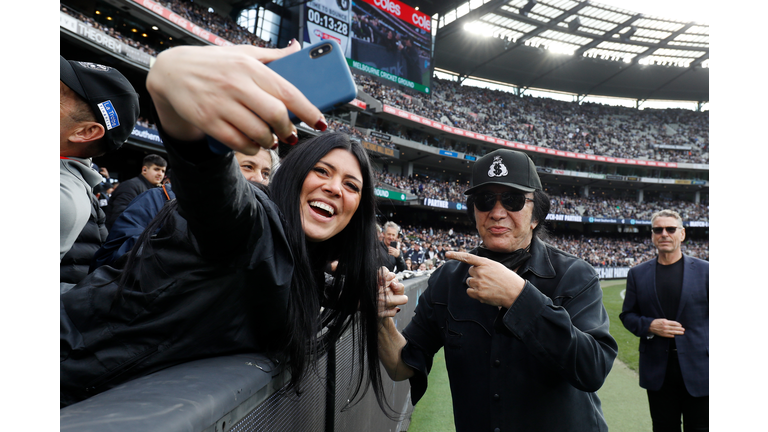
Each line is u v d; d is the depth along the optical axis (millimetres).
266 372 735
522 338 1168
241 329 813
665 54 38500
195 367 672
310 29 25406
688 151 39625
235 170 623
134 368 734
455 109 35656
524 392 1347
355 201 1063
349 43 27312
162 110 512
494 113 37938
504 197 1466
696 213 37375
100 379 724
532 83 43156
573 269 1469
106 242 1569
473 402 1439
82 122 1130
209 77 447
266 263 749
